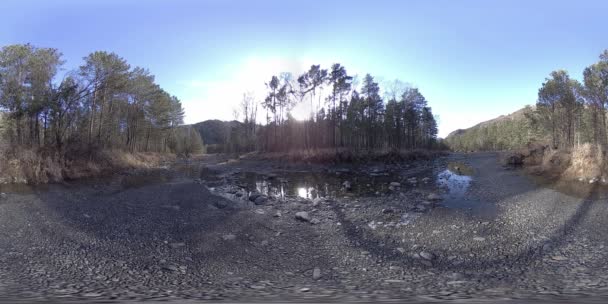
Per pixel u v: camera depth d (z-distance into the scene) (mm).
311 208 16938
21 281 6754
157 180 28688
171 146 90875
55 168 25656
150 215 14000
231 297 6062
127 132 52844
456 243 10523
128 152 46438
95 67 35469
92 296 5988
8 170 23016
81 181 25750
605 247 9508
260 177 33750
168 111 64938
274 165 49375
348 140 65062
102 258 8586
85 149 31984
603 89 29547
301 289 6660
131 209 15141
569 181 23188
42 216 13008
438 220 13523
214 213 15008
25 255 8547
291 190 24438
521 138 85438
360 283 7148
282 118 69438
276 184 28000
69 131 33844
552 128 43406
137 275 7496
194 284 7023
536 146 40969
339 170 41250
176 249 9703
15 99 27797
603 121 31438
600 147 24250
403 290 6539
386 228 12641
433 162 52531
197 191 21688
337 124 64812
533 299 5730
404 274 7902
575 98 38312
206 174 36750
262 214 15312
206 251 9672
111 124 42812
